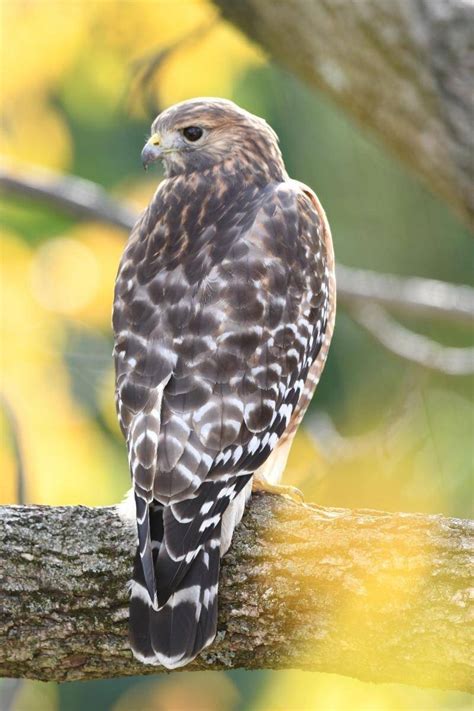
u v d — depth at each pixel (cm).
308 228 874
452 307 1269
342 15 1041
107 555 730
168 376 757
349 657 722
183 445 731
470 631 708
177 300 791
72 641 726
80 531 737
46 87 1270
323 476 1167
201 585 704
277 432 788
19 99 1273
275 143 962
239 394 764
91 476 1205
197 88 1227
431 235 1534
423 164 1055
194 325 778
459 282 1534
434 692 1043
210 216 867
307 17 1055
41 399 1238
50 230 1291
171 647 689
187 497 718
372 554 724
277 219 856
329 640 721
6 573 729
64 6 1216
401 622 714
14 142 1288
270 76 1455
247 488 757
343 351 1616
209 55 1216
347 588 720
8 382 1234
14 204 1291
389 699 1013
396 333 1259
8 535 735
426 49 1018
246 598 727
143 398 751
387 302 1268
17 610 725
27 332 1266
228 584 729
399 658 716
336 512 748
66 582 726
